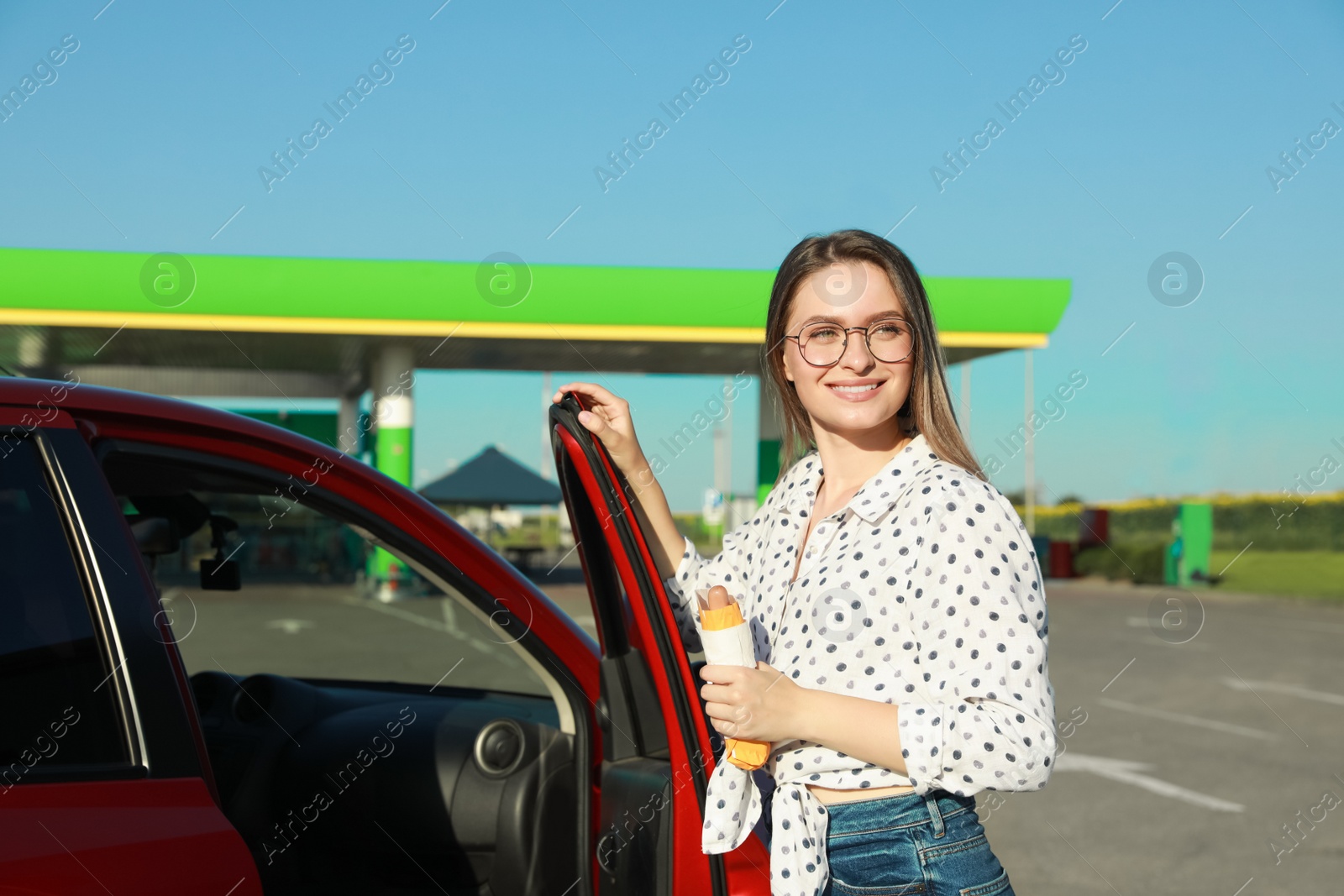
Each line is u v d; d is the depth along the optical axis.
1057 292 17.00
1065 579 27.88
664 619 1.53
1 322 14.55
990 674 1.33
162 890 1.22
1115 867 4.48
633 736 1.82
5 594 1.29
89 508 1.36
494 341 16.52
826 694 1.36
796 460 1.82
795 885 1.40
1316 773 6.21
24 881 1.13
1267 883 4.30
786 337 1.67
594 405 1.75
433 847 2.02
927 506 1.45
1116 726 7.70
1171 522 32.47
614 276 16.03
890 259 1.60
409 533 1.78
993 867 1.45
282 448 1.63
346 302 15.45
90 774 1.25
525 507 26.80
